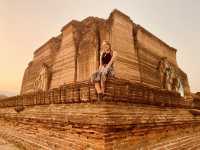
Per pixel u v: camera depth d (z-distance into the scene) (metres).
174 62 22.45
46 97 9.95
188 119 11.71
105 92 6.46
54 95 9.20
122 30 14.29
